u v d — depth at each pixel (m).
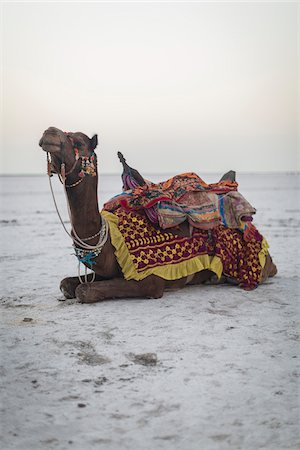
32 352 5.27
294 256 11.59
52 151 6.18
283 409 4.03
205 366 4.85
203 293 7.55
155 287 7.16
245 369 4.79
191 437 3.66
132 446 3.56
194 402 4.14
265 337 5.67
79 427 3.80
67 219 24.59
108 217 7.20
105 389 4.39
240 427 3.78
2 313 6.76
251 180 113.31
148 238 7.14
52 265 10.94
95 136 6.53
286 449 3.51
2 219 24.89
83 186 6.58
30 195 52.06
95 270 7.11
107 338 5.66
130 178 7.64
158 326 6.04
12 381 4.58
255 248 8.02
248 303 7.05
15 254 12.89
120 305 6.96
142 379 4.58
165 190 7.45
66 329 5.99
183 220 7.20
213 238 7.63
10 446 3.57
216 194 7.93
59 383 4.53
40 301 7.40
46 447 3.56
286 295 7.50
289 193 51.06
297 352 5.21
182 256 7.27
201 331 5.86
